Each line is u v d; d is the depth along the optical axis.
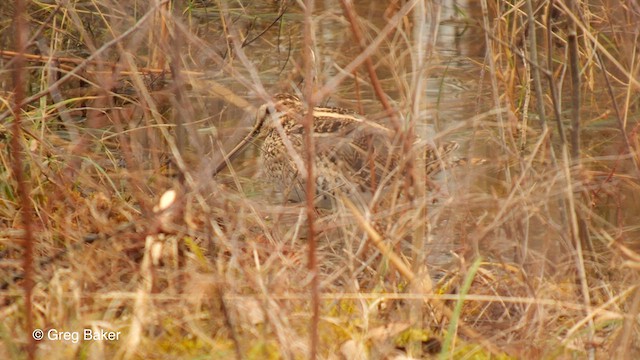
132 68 10.05
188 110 10.09
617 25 11.94
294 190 11.75
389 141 10.69
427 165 10.41
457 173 10.83
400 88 9.79
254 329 7.96
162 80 12.30
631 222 10.64
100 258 8.76
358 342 7.82
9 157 10.84
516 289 9.02
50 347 7.64
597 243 10.46
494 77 10.04
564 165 9.38
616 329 8.38
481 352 8.15
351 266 8.68
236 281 8.45
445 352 7.62
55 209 10.20
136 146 11.12
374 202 9.39
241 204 9.85
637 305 7.84
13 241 9.30
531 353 8.03
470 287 9.30
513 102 12.12
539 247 9.64
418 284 8.49
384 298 8.37
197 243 9.61
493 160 10.76
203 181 9.37
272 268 8.88
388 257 8.61
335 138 11.26
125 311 8.41
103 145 11.66
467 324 8.84
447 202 9.34
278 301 8.29
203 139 12.21
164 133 10.12
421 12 8.82
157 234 8.88
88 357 7.55
